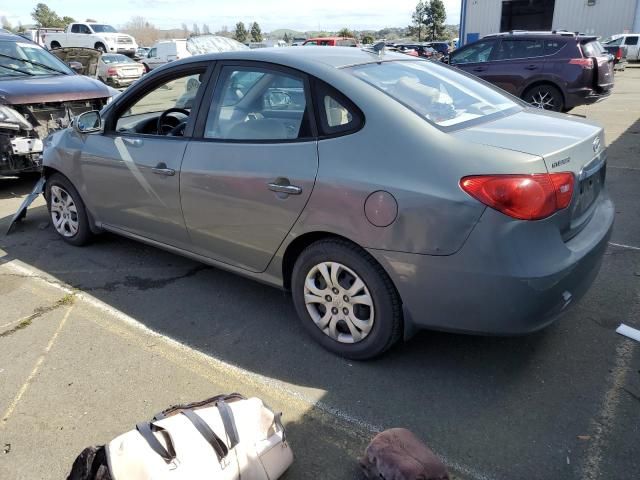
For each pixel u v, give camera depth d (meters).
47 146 4.57
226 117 3.22
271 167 2.91
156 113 4.04
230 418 2.12
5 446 2.45
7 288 4.00
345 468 2.28
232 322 3.45
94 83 7.37
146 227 3.86
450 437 2.42
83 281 4.08
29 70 7.27
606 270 3.96
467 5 27.92
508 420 2.50
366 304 2.78
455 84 3.26
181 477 1.88
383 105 2.65
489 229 2.33
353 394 2.73
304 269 2.98
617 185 6.08
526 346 3.05
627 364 2.87
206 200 3.27
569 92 10.05
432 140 2.50
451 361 2.95
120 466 1.88
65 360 3.08
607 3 26.00
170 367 2.99
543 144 2.48
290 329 3.34
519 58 10.55
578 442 2.36
